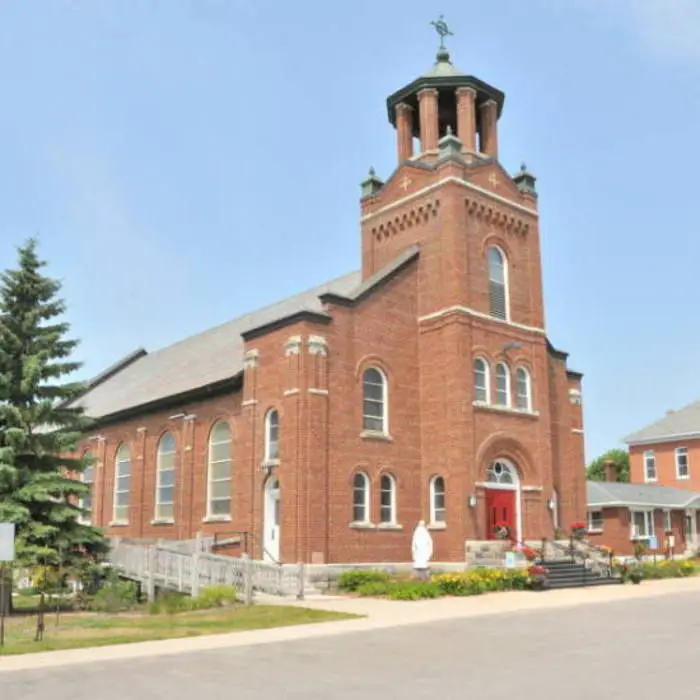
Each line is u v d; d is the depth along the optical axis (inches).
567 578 1165.7
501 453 1282.0
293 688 460.4
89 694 452.8
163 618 839.7
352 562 1148.5
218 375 1405.0
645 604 908.0
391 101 1457.9
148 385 1732.3
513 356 1344.7
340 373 1195.9
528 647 596.7
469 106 1395.2
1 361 1056.8
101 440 1707.7
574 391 1505.9
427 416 1273.4
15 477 1006.4
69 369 1094.4
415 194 1354.6
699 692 432.1
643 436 2529.5
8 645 649.6
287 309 1588.3
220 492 1336.1
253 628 726.5
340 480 1162.0
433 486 1250.0
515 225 1401.3
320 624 744.3
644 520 2086.6
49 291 1102.4
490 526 1250.6
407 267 1315.2
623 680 466.3
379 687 458.6
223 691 455.8
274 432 1208.8
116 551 1205.7
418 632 686.5
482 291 1318.9
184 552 1164.5
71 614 964.6
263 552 1179.9
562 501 1433.3
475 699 422.3
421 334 1305.4
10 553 682.2
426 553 1090.7
